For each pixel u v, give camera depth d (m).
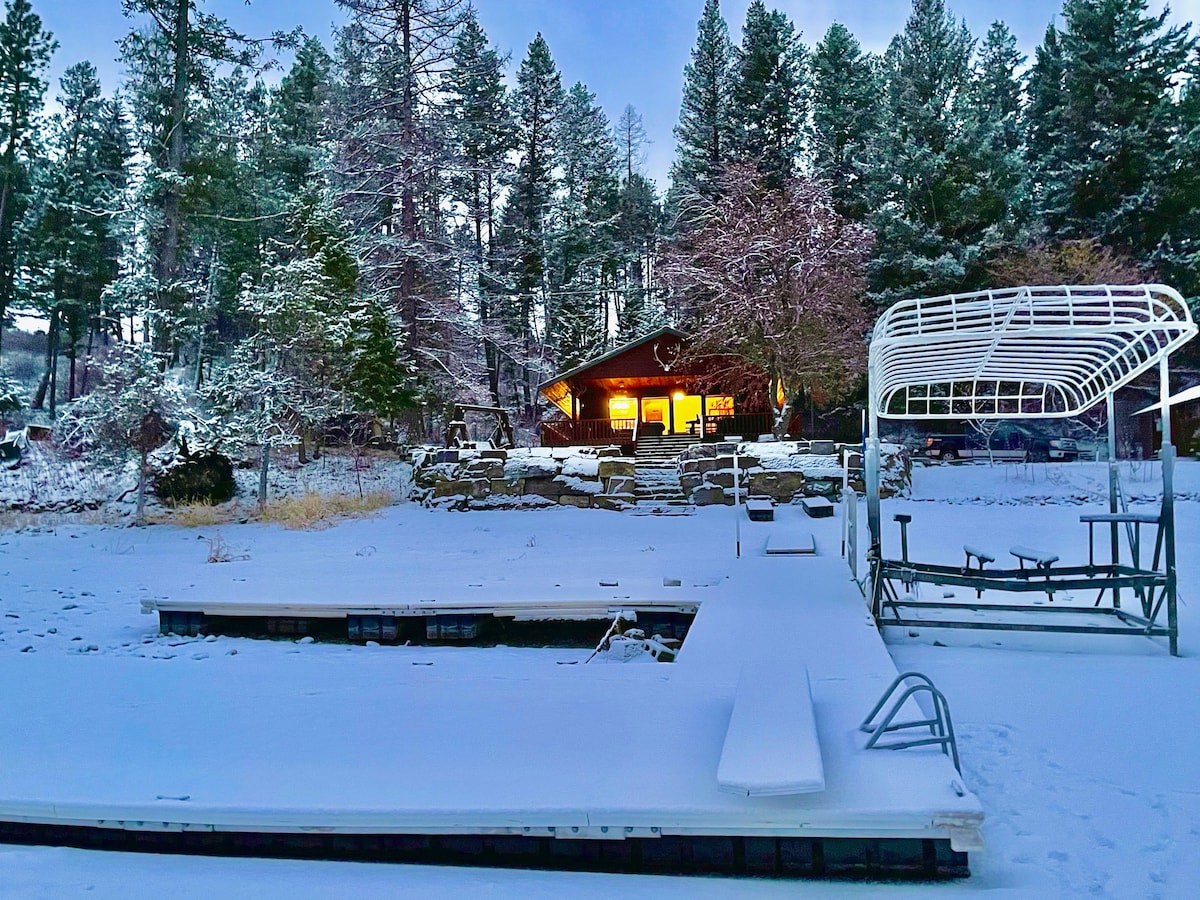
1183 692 4.56
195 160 21.52
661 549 11.46
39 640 6.86
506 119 37.88
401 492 18.39
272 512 15.98
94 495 17.58
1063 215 29.16
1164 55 28.89
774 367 22.48
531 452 17.11
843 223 23.20
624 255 44.69
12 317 32.06
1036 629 5.83
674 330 26.06
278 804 2.83
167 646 6.79
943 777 2.81
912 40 31.39
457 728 3.63
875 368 6.42
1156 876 2.55
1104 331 5.31
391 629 7.13
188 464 17.34
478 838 2.83
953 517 13.27
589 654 6.56
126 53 19.34
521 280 38.22
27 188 30.91
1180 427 24.34
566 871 2.75
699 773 2.97
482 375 32.19
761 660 4.54
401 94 25.55
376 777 3.06
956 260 25.52
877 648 4.83
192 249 27.05
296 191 27.39
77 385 43.50
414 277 27.31
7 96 29.94
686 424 29.20
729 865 2.70
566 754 3.23
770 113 35.25
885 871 2.62
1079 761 3.54
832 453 16.25
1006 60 41.62
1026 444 24.16
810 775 2.55
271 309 18.72
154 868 2.78
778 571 8.02
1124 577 5.80
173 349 18.72
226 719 3.92
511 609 6.99
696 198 33.38
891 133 27.47
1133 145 27.95
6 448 19.88
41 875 2.71
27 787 3.04
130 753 3.42
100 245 32.84
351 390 20.88
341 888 2.59
